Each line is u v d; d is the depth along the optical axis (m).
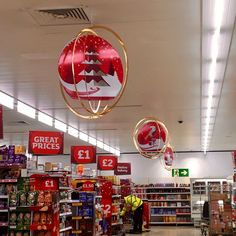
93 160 14.36
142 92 11.18
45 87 10.52
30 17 6.41
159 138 10.62
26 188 8.29
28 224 7.44
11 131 16.89
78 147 14.47
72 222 10.84
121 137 19.62
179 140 20.94
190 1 5.95
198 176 25.47
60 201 8.85
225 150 25.34
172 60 8.58
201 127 16.94
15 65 8.78
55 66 8.86
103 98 4.75
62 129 16.81
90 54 4.73
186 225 24.11
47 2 5.91
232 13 6.30
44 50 7.88
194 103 12.58
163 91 11.12
